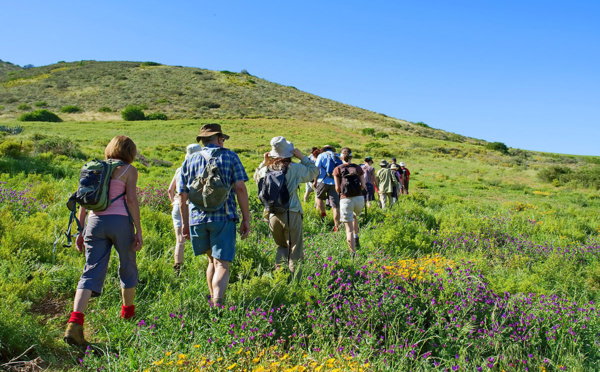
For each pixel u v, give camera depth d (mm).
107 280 4371
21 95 89188
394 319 3781
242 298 3961
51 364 3129
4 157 14430
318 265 4977
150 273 4680
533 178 31578
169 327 3529
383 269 4754
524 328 3910
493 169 36406
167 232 6609
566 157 71312
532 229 9508
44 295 4180
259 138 54562
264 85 112250
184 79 107250
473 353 3717
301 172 4906
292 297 4051
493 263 6707
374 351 3574
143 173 17344
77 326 3314
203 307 3855
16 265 4406
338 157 7816
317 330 3461
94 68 113250
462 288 4441
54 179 11789
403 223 7938
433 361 3631
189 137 49844
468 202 15617
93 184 3557
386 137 69250
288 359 2959
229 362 2973
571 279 5922
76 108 78375
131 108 72562
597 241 8477
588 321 4230
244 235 4051
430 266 5074
